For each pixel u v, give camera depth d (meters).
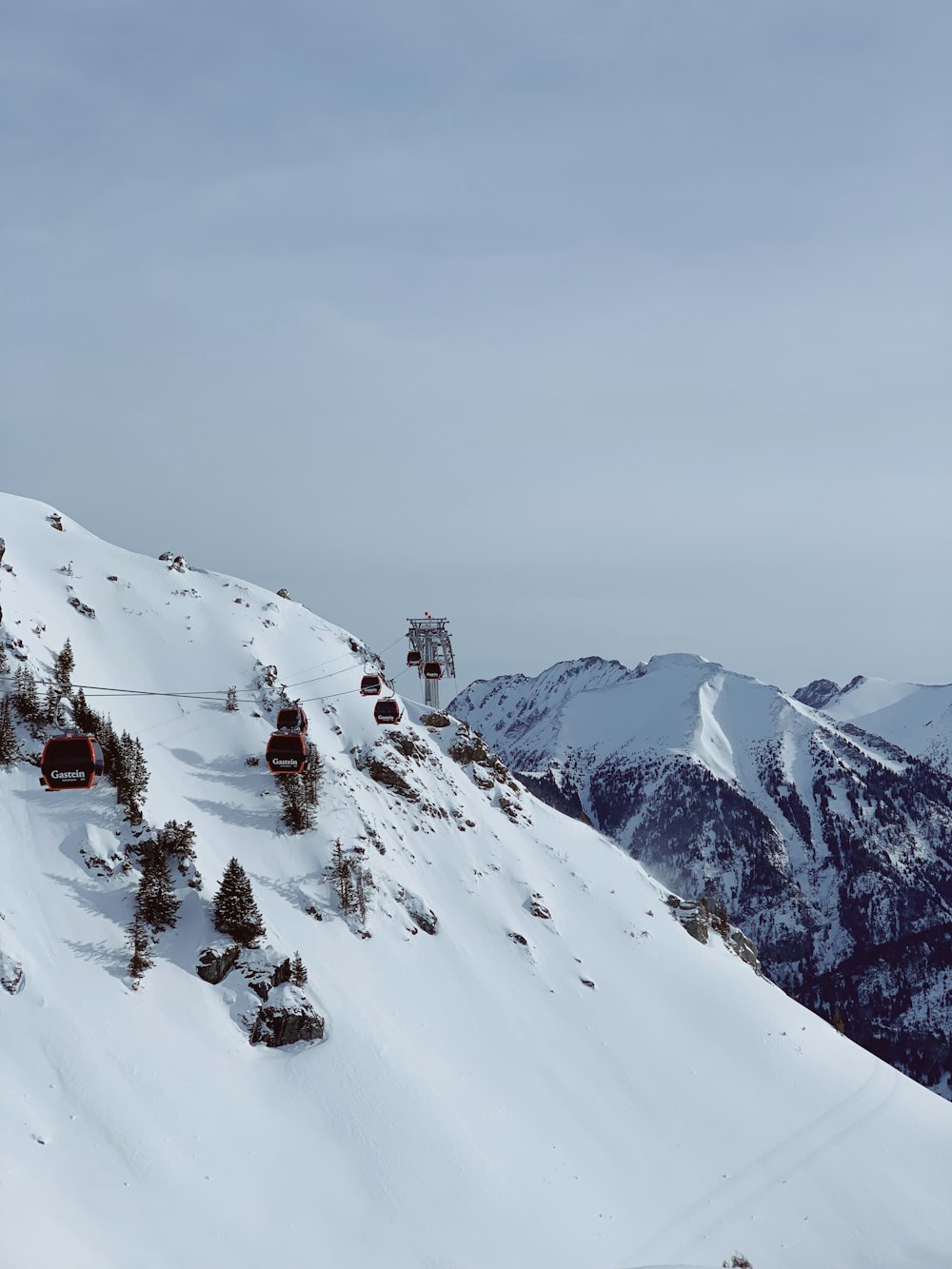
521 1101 94.62
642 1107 102.50
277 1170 75.38
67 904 87.56
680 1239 87.00
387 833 117.81
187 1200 69.56
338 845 107.69
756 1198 95.81
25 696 100.38
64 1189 66.38
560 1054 104.56
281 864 105.06
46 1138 69.06
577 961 121.56
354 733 131.62
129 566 139.12
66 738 77.94
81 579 130.62
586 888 138.88
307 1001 89.19
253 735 119.44
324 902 103.06
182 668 125.50
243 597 143.88
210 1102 78.06
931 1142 116.06
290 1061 85.75
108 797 96.38
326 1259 69.75
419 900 110.75
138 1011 82.25
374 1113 83.12
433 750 141.88
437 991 102.69
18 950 80.25
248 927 91.38
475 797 142.00
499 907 122.00
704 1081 111.06
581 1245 80.38
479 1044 99.12
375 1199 76.25
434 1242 74.56
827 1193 100.56
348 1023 90.38
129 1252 64.38
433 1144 82.69
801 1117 111.69
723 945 149.38
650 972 127.50
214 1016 86.19
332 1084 84.38
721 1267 85.06
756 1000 132.62
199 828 103.94
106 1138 70.88
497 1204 80.19
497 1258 75.44
